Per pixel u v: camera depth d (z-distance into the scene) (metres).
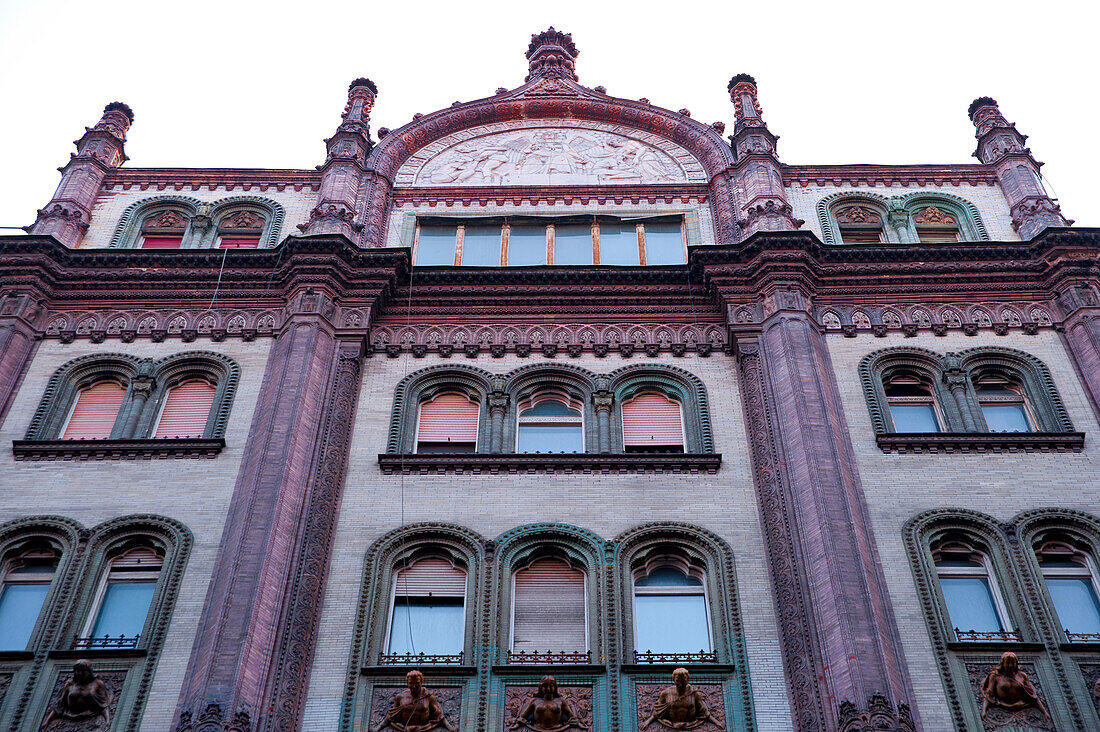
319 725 19.86
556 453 24.36
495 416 25.66
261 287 28.12
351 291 27.75
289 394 24.73
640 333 27.55
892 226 31.25
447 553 22.89
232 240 31.48
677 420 26.11
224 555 21.78
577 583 22.59
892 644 20.39
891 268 28.23
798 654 20.38
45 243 28.16
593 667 20.58
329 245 27.88
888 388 26.61
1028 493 23.31
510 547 22.69
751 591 21.86
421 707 19.81
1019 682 19.81
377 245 30.59
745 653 20.89
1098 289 27.48
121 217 31.38
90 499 23.38
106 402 26.33
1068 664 20.42
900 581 21.73
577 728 19.91
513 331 27.61
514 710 20.11
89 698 19.73
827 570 20.95
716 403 25.78
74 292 27.98
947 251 28.34
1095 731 19.42
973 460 24.02
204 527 22.81
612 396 26.06
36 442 24.20
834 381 25.97
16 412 25.44
